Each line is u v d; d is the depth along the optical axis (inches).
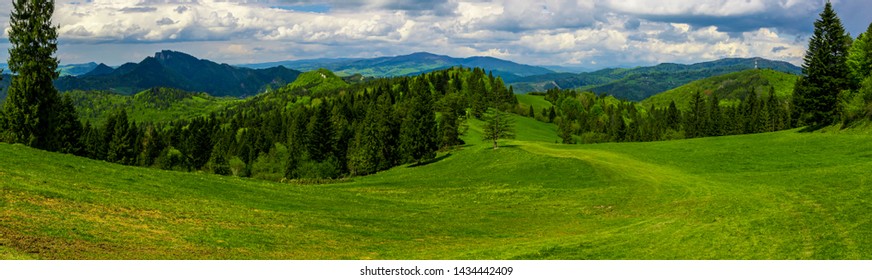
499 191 2465.6
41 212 1038.4
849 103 3388.3
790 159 2711.6
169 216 1235.2
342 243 1180.5
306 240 1171.3
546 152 3769.7
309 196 2005.4
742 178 2251.5
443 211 1911.9
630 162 3068.4
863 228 971.3
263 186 2081.7
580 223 1612.9
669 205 1758.1
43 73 2603.3
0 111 2583.7
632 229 1315.2
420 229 1454.2
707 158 3063.5
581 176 2674.7
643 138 7800.2
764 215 1213.1
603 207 1899.6
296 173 4840.1
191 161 6309.1
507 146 4443.9
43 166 1596.9
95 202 1234.0
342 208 1801.2
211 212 1374.3
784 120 6338.6
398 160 4997.5
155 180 1744.6
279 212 1536.7
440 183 2967.5
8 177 1306.6
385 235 1317.7
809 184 1644.9
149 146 6279.5
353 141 5915.4
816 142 3036.4
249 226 1253.7
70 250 844.0
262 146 7027.6
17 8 2556.6
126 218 1136.2
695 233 1114.7
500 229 1520.7
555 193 2314.2
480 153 4232.3
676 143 3900.1
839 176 1737.2
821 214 1128.2
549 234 1408.7
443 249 1162.0
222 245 1029.8
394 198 2327.8
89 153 5290.4
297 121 6589.6
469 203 2196.1
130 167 1979.6
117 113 5777.6
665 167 2856.8
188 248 973.2
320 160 5009.8
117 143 5383.9
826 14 3769.7
